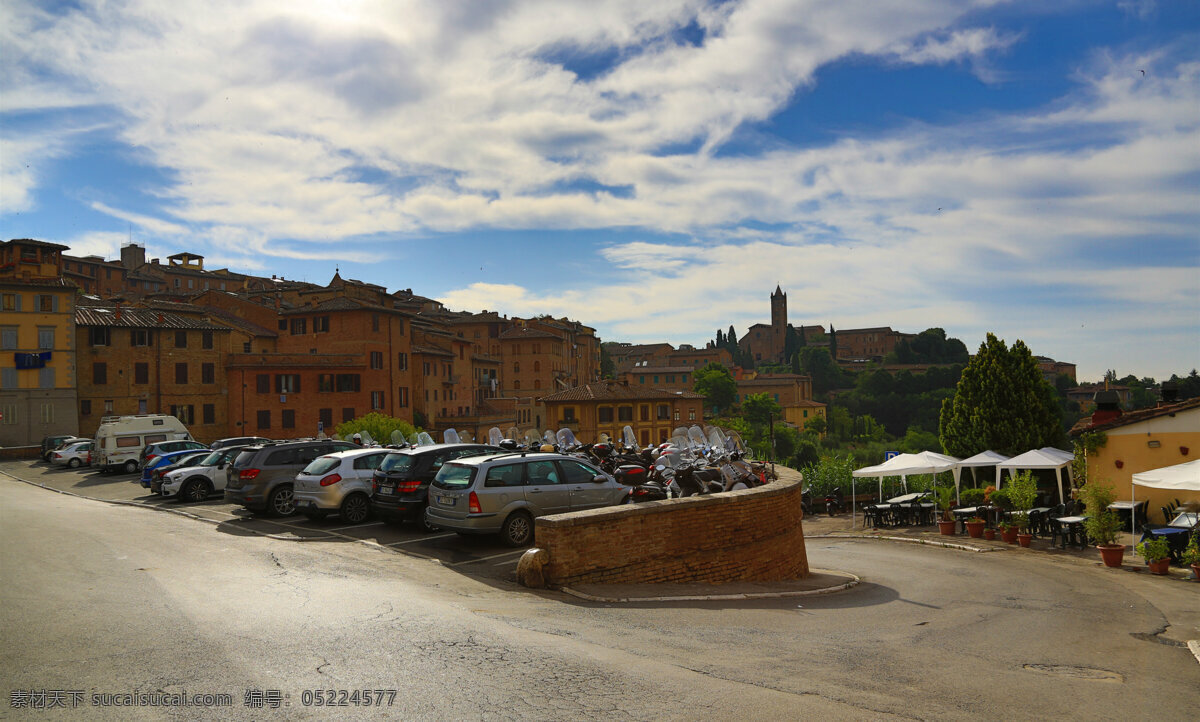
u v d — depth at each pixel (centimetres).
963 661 802
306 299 8194
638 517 1188
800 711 551
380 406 6944
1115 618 1164
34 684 563
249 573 1081
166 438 3747
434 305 12900
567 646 714
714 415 13225
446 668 623
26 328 5428
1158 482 1869
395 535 1552
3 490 2992
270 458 1888
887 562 1986
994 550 2214
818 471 3728
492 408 9275
